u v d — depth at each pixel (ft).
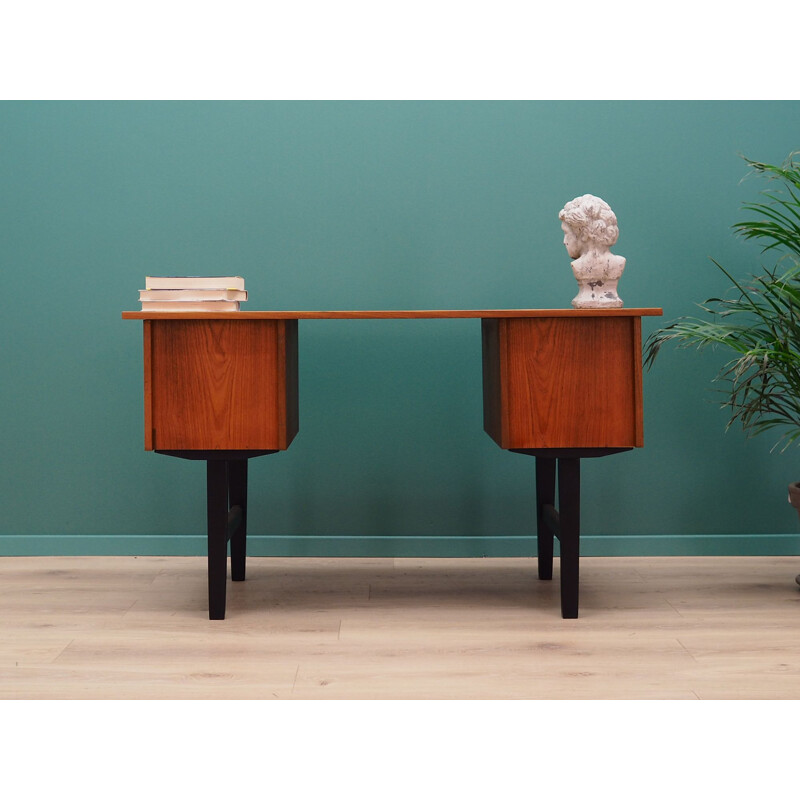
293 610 7.52
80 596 7.90
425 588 8.20
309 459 9.30
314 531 9.35
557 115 9.16
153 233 9.18
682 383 9.25
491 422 7.78
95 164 9.16
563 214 7.54
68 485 9.31
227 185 9.17
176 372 7.02
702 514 9.32
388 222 9.18
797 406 8.00
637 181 9.15
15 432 9.29
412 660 6.33
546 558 8.46
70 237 9.17
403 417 9.29
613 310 6.97
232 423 7.04
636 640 6.73
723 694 5.68
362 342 9.25
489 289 9.20
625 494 9.32
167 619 7.26
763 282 7.90
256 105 9.15
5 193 9.16
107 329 9.21
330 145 9.16
